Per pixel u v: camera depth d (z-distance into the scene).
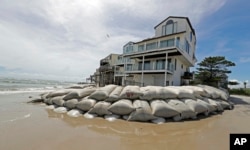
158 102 7.73
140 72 19.17
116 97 8.20
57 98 10.05
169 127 6.43
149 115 6.99
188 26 19.44
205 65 22.45
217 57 21.48
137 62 22.55
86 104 8.16
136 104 7.54
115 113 7.46
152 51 17.64
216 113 9.52
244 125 7.16
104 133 5.59
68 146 4.34
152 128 6.26
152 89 8.69
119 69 31.84
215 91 12.17
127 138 5.20
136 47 21.00
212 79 20.89
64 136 5.09
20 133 5.14
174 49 15.77
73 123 6.65
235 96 21.77
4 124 6.04
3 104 10.77
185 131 6.06
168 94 8.45
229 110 11.06
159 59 19.53
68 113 8.20
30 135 5.01
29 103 11.61
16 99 13.48
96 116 7.56
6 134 4.99
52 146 4.28
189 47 20.38
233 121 7.87
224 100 12.16
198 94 9.66
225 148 4.56
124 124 6.61
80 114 7.94
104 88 9.13
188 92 8.92
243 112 10.59
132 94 8.24
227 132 6.10
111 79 31.31
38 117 7.43
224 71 21.73
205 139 5.29
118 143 4.74
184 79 21.12
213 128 6.56
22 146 4.19
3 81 42.38
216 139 5.30
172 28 19.22
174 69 17.98
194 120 7.55
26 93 19.16
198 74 22.28
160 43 17.84
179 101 8.12
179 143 4.89
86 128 6.05
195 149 4.46
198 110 7.98
